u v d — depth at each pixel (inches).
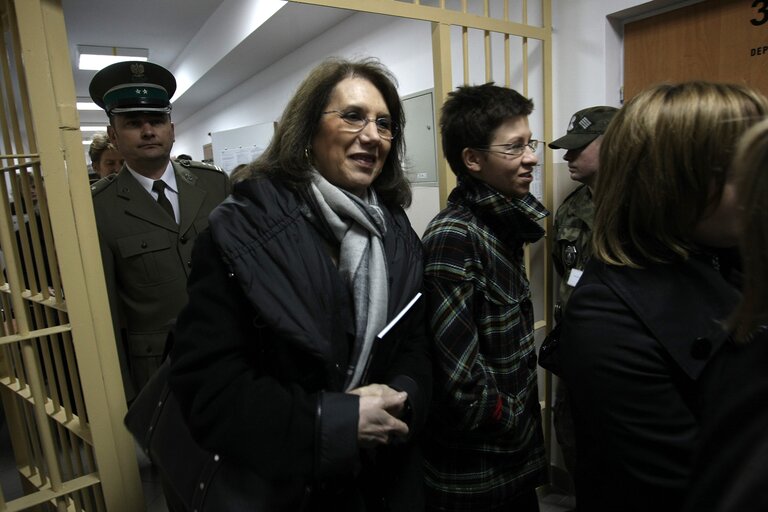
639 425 21.8
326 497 29.6
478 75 81.0
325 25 113.3
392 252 33.8
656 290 22.5
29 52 34.1
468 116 42.0
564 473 76.6
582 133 58.9
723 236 22.0
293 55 132.9
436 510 41.9
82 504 45.4
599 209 24.8
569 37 68.4
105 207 56.3
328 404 26.9
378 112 33.0
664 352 21.8
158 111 56.2
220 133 153.8
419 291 34.6
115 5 121.8
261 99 157.3
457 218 41.6
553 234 72.6
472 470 40.7
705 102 20.5
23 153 37.9
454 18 58.7
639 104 22.6
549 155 71.7
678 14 59.1
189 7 131.0
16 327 37.8
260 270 26.8
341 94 31.9
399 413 29.8
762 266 13.1
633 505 22.8
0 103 38.2
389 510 32.5
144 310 57.0
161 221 58.2
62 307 38.5
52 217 36.1
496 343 41.2
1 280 42.6
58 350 41.9
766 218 12.6
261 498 26.2
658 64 61.9
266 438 25.5
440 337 37.9
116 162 83.7
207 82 165.2
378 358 31.8
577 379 24.2
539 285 76.5
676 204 21.5
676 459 21.3
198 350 26.5
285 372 28.4
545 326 74.7
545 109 70.3
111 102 55.1
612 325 22.8
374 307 30.7
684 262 22.8
